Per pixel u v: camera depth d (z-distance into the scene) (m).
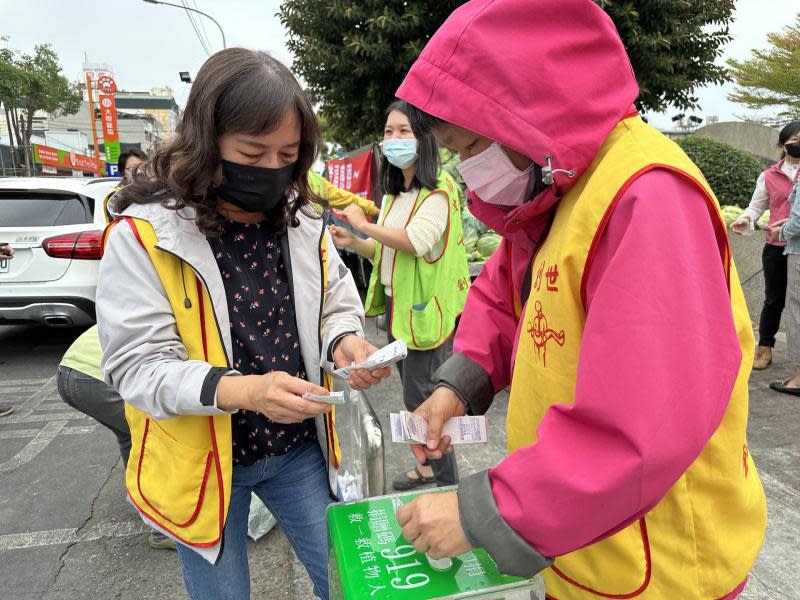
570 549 0.78
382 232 2.42
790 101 17.88
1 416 4.13
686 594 0.90
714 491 0.91
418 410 1.27
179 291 1.21
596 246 0.84
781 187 4.30
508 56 0.85
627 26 7.63
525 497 0.77
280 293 1.40
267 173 1.20
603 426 0.75
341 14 7.99
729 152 6.80
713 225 0.86
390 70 8.34
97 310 1.22
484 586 0.92
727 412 0.90
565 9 0.85
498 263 1.34
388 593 0.90
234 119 1.12
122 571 2.43
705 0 8.38
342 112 9.55
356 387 1.35
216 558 1.28
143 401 1.16
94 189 5.49
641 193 0.79
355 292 1.65
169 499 1.27
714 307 0.78
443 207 2.51
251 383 1.11
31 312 5.07
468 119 0.89
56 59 34.50
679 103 8.98
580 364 0.79
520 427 1.03
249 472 1.43
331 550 1.09
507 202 1.06
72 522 2.79
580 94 0.85
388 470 3.09
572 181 0.90
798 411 3.65
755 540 0.97
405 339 2.55
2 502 2.99
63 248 5.06
